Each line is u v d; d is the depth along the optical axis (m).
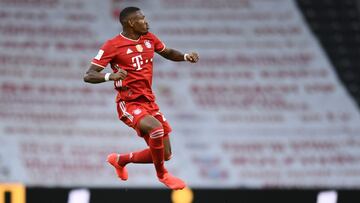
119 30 52.09
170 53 25.66
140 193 42.28
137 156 26.05
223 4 53.84
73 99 48.66
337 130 49.12
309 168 46.94
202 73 50.66
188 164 46.50
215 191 42.69
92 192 41.97
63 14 52.16
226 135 48.12
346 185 46.44
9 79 48.91
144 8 53.00
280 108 49.75
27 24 51.38
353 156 47.75
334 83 51.41
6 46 50.16
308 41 53.03
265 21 53.47
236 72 50.97
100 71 24.50
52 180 45.00
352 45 53.38
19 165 45.53
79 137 47.12
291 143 48.06
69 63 50.03
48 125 47.47
